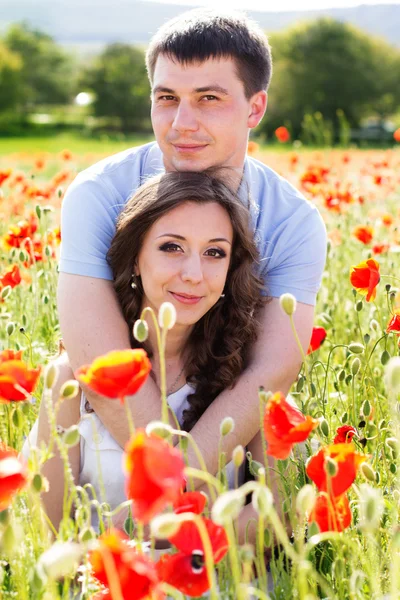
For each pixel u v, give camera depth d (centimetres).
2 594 187
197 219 244
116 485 257
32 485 170
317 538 157
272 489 257
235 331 263
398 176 677
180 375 269
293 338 269
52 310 374
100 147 3766
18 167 1398
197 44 262
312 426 166
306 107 5662
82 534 174
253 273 267
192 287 244
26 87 7025
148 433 164
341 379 282
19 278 328
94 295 261
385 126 5131
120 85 6581
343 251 499
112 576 143
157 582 140
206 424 249
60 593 230
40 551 185
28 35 7800
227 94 268
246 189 285
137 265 258
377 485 235
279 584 197
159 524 135
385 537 210
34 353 350
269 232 289
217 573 240
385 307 422
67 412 257
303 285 279
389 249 464
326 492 169
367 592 194
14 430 265
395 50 6059
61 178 560
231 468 264
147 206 246
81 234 265
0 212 523
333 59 5672
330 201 513
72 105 7750
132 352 160
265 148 2175
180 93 267
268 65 285
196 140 268
